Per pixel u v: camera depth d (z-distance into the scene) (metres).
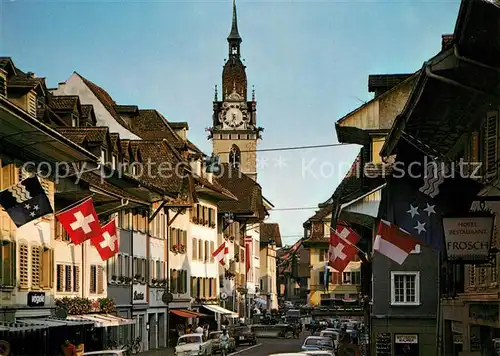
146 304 53.72
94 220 29.72
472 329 24.97
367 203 37.62
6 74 33.62
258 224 111.69
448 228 18.03
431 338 39.72
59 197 37.84
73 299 38.81
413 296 40.03
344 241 38.66
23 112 26.61
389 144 30.44
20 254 32.62
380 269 40.22
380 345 39.97
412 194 20.09
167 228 59.09
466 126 25.59
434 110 24.70
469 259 17.95
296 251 133.25
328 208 101.50
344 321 88.94
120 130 59.66
